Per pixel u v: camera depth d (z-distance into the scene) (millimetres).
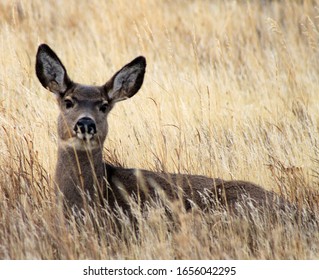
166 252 14977
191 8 31141
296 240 15242
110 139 20188
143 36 27750
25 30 28062
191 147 19609
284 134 20453
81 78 24031
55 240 15539
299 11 30688
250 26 29438
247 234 15508
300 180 18047
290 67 25172
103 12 29531
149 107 21531
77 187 16500
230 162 19359
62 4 30781
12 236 15555
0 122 19828
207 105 22281
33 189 17219
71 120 16422
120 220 15938
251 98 24062
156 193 16719
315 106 22922
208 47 27938
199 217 15742
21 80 23234
